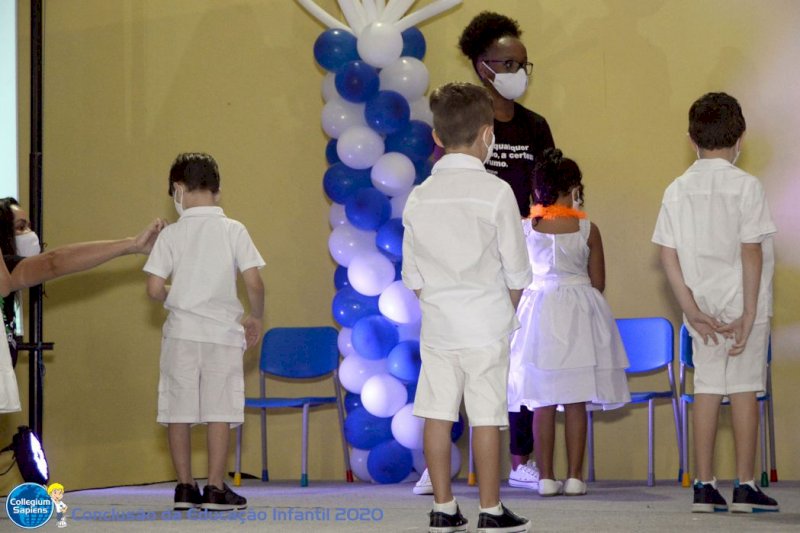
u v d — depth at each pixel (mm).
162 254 6062
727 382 5617
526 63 7793
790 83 8508
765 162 8531
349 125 8258
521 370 7027
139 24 8992
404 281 5047
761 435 8094
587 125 8891
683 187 5750
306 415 8219
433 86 9156
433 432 4785
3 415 8234
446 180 4887
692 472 8547
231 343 6039
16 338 7469
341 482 8570
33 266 6906
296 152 9281
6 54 8273
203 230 6074
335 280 8719
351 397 8469
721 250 5602
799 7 8516
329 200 9305
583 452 6992
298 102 9297
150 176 8961
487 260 4789
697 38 8719
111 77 8898
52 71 8719
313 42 9312
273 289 9227
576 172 7113
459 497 6953
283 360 8836
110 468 8688
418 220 4875
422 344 4898
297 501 6738
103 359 8734
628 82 8836
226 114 9188
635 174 8789
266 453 8883
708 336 5633
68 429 8555
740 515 5520
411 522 5500
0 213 7328
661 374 8625
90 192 8797
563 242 7008
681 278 5703
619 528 5035
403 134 8086
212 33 9188
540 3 9008
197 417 5945
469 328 4723
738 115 5703
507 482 8305
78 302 8680
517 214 4812
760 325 5621
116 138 8883
